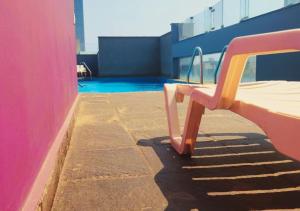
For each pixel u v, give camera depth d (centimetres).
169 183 222
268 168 248
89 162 267
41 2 212
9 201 123
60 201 196
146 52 2591
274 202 191
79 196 202
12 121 131
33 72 176
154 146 315
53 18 274
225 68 189
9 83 129
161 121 447
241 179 228
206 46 1552
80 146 316
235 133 364
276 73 1017
